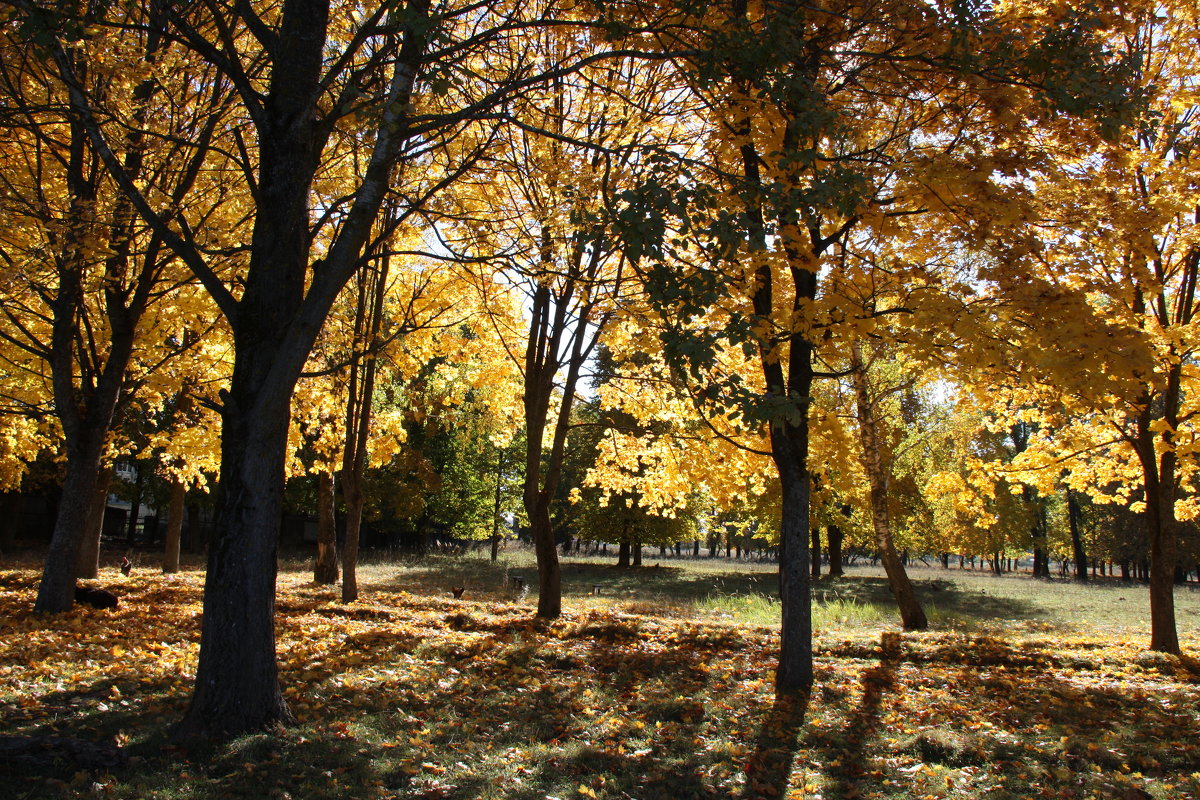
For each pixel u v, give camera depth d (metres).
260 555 5.50
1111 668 9.49
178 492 19.59
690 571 36.88
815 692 7.46
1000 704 7.21
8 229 9.13
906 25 6.60
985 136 7.19
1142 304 10.61
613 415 15.83
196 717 5.31
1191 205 8.47
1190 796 4.88
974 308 6.49
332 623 10.61
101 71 7.52
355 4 8.70
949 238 7.67
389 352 14.92
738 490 12.05
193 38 5.73
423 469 28.30
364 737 5.41
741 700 7.06
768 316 6.97
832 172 5.33
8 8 6.68
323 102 7.94
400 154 5.96
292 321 5.73
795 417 4.59
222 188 9.94
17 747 4.57
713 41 5.57
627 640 10.47
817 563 35.00
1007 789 4.99
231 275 10.34
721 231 4.61
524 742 5.58
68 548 10.42
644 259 8.92
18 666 6.92
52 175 10.50
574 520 41.78
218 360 13.70
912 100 7.16
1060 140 7.41
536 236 8.90
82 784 4.29
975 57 5.69
